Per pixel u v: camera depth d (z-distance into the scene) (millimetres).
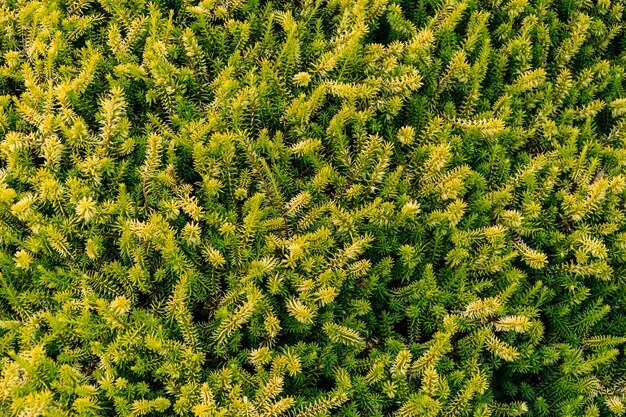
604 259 500
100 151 496
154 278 484
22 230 483
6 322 443
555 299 513
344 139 517
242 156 515
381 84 528
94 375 432
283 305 480
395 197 510
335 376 461
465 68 533
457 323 479
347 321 471
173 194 502
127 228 466
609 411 491
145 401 421
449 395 459
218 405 442
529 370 500
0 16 536
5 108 515
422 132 529
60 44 527
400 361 446
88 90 528
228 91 509
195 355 436
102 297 457
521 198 528
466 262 486
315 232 482
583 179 521
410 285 487
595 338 499
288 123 530
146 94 521
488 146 530
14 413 402
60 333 449
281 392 458
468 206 517
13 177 492
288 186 513
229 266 491
